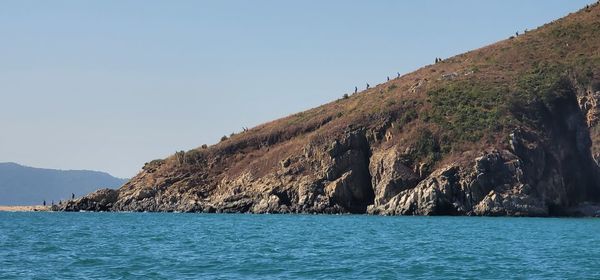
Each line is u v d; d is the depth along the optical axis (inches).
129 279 1658.5
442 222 4109.3
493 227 3609.7
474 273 1756.9
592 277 1689.2
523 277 1694.1
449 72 7057.1
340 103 7308.1
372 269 1823.3
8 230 3484.3
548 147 5654.5
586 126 5880.9
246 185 6225.4
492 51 7386.8
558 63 6471.5
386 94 6899.6
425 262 1972.2
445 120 5885.8
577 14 7618.1
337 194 5629.9
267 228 3516.2
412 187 5423.2
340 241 2664.9
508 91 6151.6
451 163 5378.9
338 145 5841.5
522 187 5172.2
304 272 1768.0
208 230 3378.4
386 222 4094.5
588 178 5728.3
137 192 6648.6
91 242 2655.0
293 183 5876.0
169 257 2089.1
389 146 5802.2
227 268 1840.6
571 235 3038.9
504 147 5492.1
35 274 1737.2
